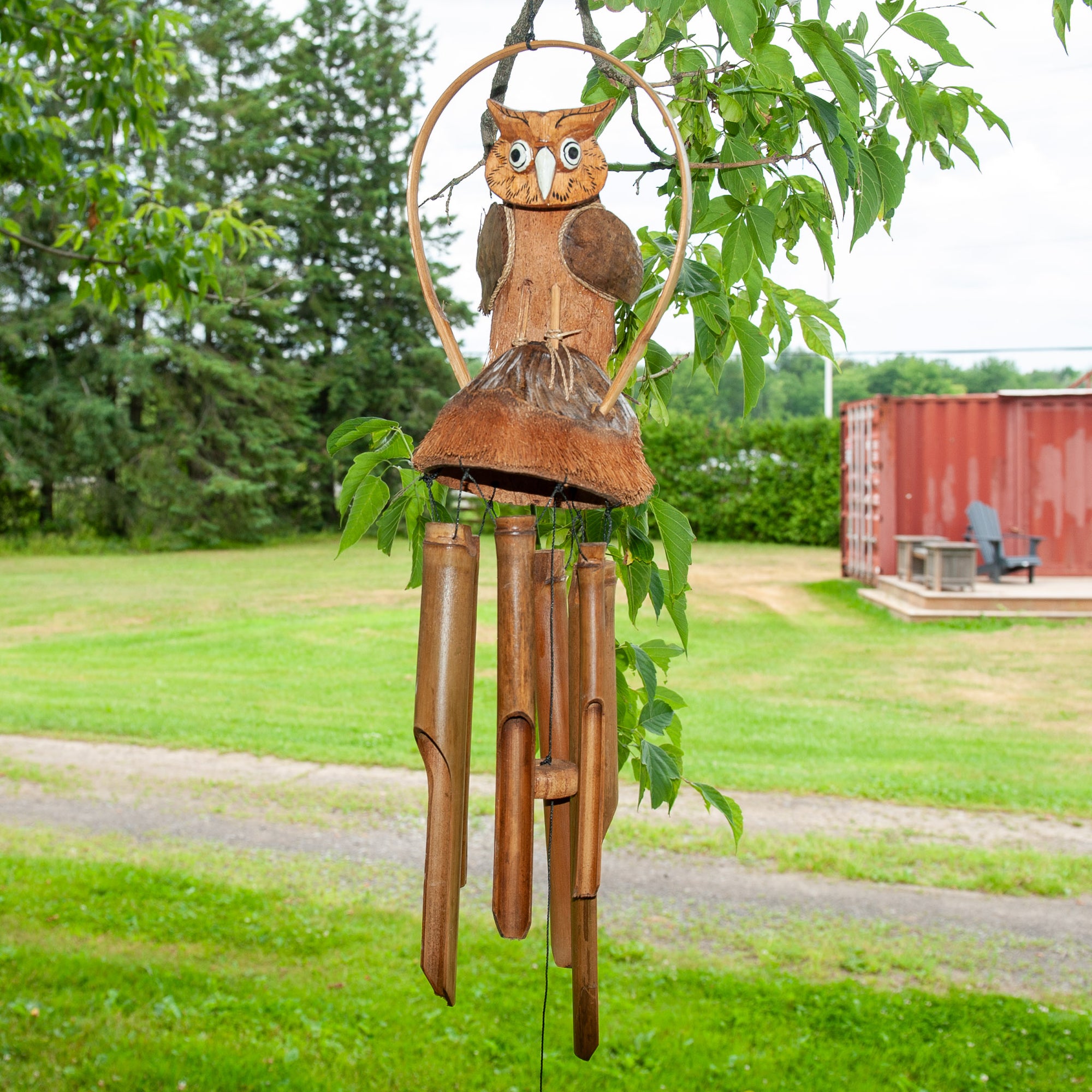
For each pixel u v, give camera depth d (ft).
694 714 27.12
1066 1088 10.91
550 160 4.02
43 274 83.61
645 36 5.03
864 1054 11.55
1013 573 49.49
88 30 14.25
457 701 3.67
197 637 40.24
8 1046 11.40
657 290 5.60
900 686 31.04
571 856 4.25
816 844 18.03
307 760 23.43
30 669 33.91
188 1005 12.49
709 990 13.10
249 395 86.53
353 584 57.82
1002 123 6.08
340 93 100.99
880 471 49.55
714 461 78.02
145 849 18.11
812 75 6.01
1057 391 48.52
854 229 5.63
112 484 84.23
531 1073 11.20
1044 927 14.99
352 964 13.75
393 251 97.96
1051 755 23.59
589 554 3.99
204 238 14.61
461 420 3.71
